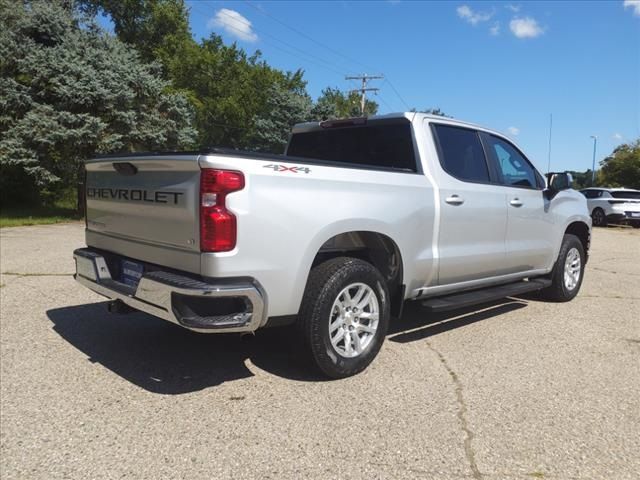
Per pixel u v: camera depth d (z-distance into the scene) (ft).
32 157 51.13
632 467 9.34
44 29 56.03
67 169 54.80
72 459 9.26
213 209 10.54
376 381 12.84
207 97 130.93
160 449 9.59
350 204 12.72
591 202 74.18
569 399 12.10
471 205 16.29
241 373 13.16
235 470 8.98
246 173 10.83
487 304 21.36
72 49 55.36
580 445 10.05
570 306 21.26
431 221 15.01
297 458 9.37
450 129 16.48
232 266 10.69
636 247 45.03
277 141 123.95
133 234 12.85
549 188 19.53
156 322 17.37
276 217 11.23
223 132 137.49
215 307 10.84
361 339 13.37
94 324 17.01
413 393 12.19
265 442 9.88
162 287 10.91
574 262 22.17
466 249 16.30
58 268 26.08
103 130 53.31
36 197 64.95
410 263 14.48
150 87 58.29
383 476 8.87
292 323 12.42
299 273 11.72
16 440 9.85
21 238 37.96
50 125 50.57
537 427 10.71
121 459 9.27
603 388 12.80
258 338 15.90
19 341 15.23
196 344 15.26
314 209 11.93
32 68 52.37
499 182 17.94
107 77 53.72
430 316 19.13
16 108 53.36
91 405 11.29
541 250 19.71
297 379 12.84
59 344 15.05
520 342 16.26
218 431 10.26
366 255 14.67
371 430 10.41
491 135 18.11
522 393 12.37
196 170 10.73
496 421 10.93
